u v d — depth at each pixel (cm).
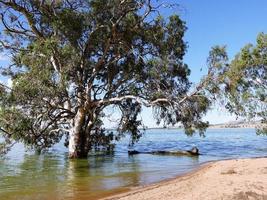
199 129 3344
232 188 1434
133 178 2081
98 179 2114
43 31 3253
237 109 3044
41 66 2747
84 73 3338
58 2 3148
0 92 2658
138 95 3516
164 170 2380
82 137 3431
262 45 2998
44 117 2998
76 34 3027
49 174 2395
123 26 3416
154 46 3556
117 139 3900
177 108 3250
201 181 1725
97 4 3175
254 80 3055
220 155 3534
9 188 1878
